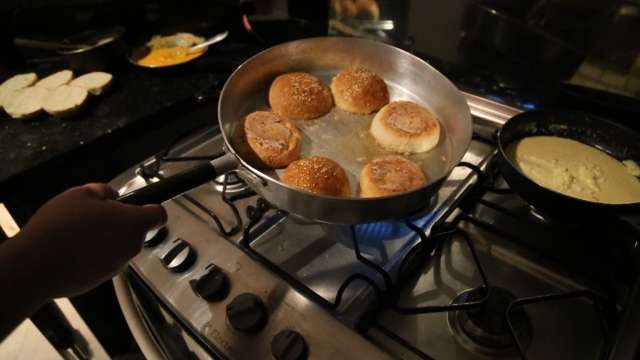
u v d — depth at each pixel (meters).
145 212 0.43
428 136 0.72
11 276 0.35
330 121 0.79
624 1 0.63
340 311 0.50
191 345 0.54
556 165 0.67
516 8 0.74
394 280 0.54
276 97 0.79
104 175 0.96
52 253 0.37
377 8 0.89
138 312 0.61
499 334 0.47
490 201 0.68
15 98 0.98
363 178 0.65
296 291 0.50
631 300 0.48
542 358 0.48
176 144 0.79
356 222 0.52
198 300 0.51
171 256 0.54
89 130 0.92
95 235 0.39
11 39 1.10
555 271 0.58
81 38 1.13
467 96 0.85
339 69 0.87
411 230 0.60
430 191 0.52
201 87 1.05
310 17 0.99
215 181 0.69
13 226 0.87
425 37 0.88
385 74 0.84
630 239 0.57
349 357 0.45
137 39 1.23
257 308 0.48
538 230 0.64
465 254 0.60
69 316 0.98
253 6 1.03
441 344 0.49
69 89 0.99
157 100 1.01
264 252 0.58
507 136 0.70
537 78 0.78
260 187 0.54
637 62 0.66
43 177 0.86
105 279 0.42
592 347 0.49
